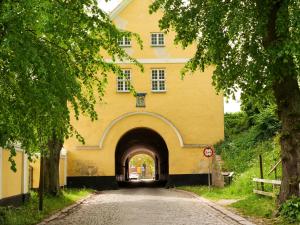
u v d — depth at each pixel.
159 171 55.88
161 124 35.00
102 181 34.22
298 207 12.96
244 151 31.25
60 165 31.03
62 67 11.21
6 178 16.81
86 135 34.50
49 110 10.74
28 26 10.81
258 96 16.59
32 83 10.51
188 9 15.50
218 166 31.47
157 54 35.41
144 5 35.84
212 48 15.30
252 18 13.88
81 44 12.38
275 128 30.86
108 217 15.64
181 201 22.12
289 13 12.99
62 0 11.55
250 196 19.62
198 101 35.19
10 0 10.02
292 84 14.46
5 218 13.81
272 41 13.34
